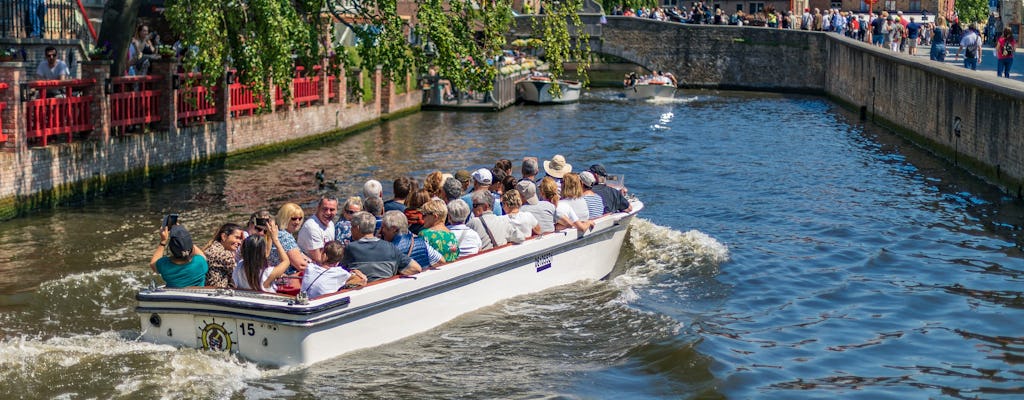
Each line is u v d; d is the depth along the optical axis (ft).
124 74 73.05
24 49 75.56
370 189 42.24
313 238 38.37
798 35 176.14
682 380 35.68
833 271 51.52
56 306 42.42
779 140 104.88
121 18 71.82
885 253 55.31
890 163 89.04
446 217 41.98
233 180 73.77
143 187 70.08
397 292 37.50
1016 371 37.45
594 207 48.57
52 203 61.67
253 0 67.56
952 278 50.55
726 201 69.82
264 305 34.40
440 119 121.49
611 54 186.80
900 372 37.22
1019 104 71.20
